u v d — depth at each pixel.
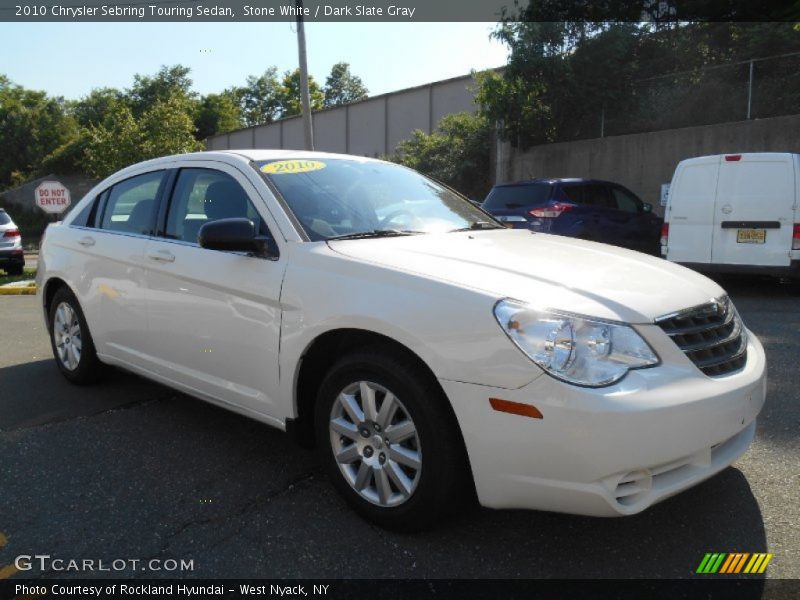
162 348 3.91
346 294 2.88
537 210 10.42
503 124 17.19
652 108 15.29
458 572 2.56
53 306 5.09
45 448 3.79
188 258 3.68
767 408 4.27
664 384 2.46
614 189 11.64
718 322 2.86
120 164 29.45
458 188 20.27
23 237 34.06
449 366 2.53
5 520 2.98
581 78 15.81
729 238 8.88
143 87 48.91
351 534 2.84
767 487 3.20
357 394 2.94
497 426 2.45
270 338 3.18
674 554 2.66
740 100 13.92
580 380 2.37
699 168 9.15
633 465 2.35
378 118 29.25
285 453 3.72
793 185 8.41
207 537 2.83
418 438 2.67
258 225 3.45
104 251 4.37
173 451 3.75
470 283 2.66
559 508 2.43
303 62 15.12
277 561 2.65
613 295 2.64
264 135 36.50
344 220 3.52
